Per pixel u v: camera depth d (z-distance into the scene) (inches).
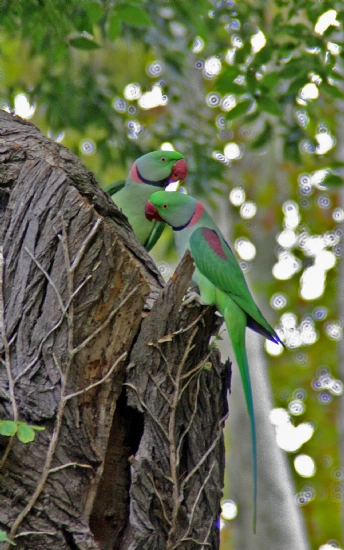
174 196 305.6
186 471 226.5
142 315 229.5
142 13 395.2
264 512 594.2
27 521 199.5
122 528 219.5
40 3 417.4
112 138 533.6
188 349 222.8
